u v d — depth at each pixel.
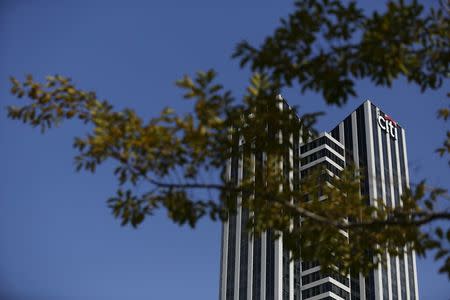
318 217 13.83
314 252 15.17
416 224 13.19
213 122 12.92
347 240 15.18
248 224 14.87
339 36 13.70
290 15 13.67
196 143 12.92
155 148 13.00
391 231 14.65
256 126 14.23
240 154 14.31
